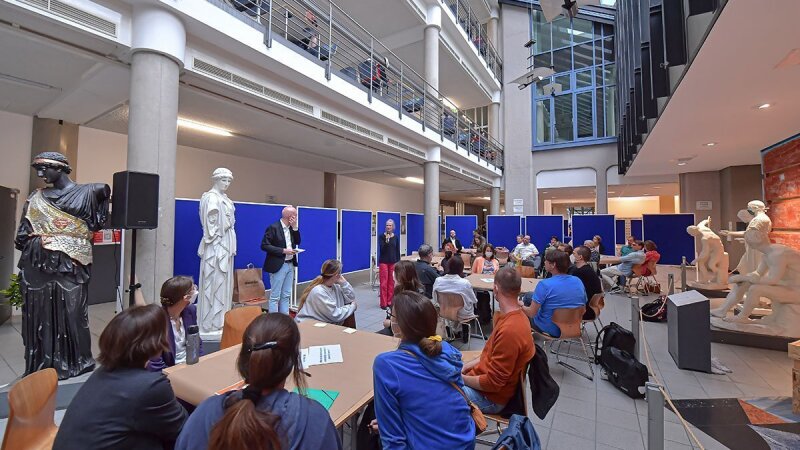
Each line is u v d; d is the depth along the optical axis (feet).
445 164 32.30
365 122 22.26
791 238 17.99
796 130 17.15
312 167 34.35
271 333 3.01
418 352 4.15
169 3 10.65
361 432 5.48
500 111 45.37
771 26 8.39
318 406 3.15
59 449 3.46
